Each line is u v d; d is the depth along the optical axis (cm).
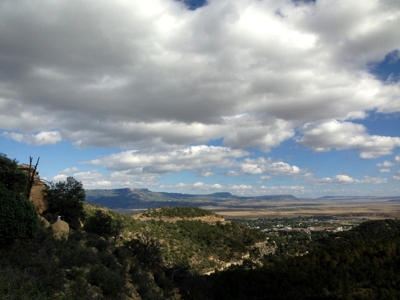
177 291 3634
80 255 2319
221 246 6825
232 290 4797
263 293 4734
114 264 2589
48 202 3394
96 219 3694
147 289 2617
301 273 5106
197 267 5338
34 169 3203
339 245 6069
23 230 2034
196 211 8688
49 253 2092
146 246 3584
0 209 1947
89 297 1853
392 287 4141
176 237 6131
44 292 1612
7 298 1417
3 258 1772
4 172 2745
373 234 8819
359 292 4212
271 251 8088
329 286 4509
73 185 3603
